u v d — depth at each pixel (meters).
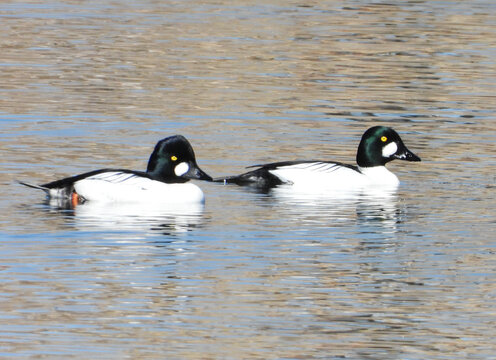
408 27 35.03
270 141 21.33
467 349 11.66
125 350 11.37
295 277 13.76
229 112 23.62
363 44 32.03
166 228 15.69
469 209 17.23
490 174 19.48
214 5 38.78
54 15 35.72
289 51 30.80
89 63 28.50
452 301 13.07
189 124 22.44
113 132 21.56
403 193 18.33
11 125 21.75
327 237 15.56
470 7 39.47
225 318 12.34
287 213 16.81
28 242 14.78
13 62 28.23
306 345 11.63
